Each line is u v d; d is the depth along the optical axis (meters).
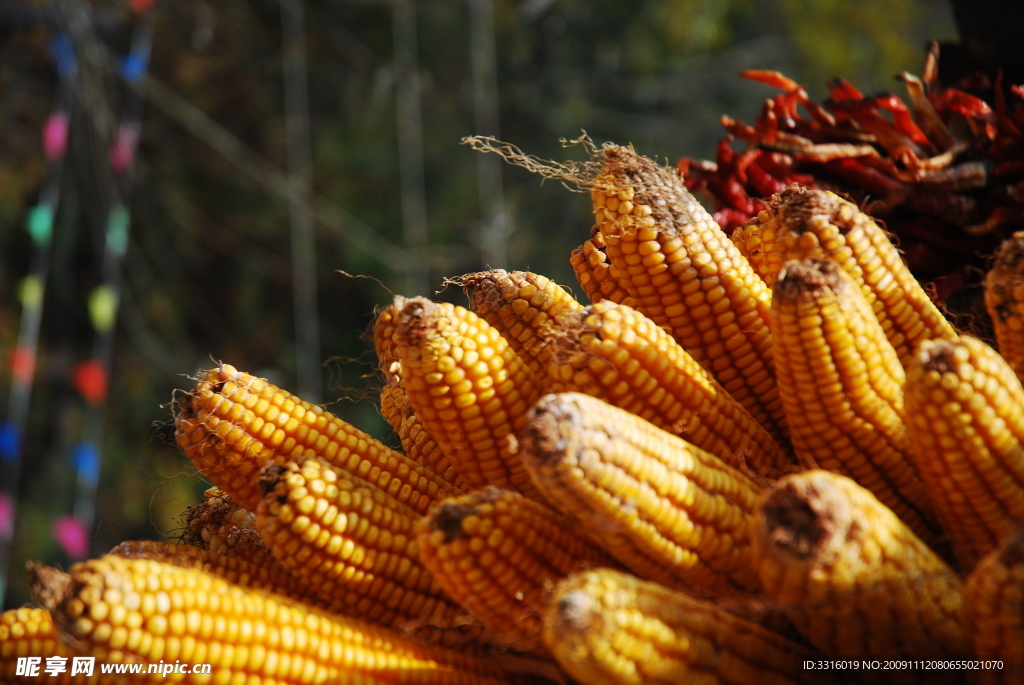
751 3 5.27
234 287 4.29
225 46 4.27
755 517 0.60
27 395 3.58
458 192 4.38
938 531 0.70
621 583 0.61
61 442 3.56
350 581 0.69
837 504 0.58
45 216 3.12
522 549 0.66
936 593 0.62
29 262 3.79
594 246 0.76
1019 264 0.68
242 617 0.65
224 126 4.34
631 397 0.68
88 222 4.01
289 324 4.26
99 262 3.77
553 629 0.60
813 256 0.71
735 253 0.73
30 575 0.62
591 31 4.85
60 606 0.62
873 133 0.96
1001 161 0.91
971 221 0.92
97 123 3.50
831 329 0.65
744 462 0.70
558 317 0.77
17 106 3.54
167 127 4.24
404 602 0.71
